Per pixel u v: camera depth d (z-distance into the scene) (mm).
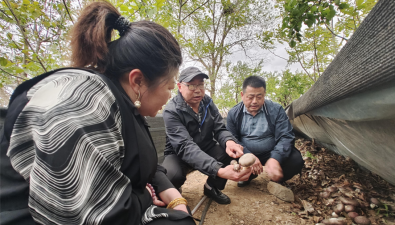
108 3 798
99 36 742
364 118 1150
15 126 543
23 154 543
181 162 2039
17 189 568
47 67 1865
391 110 903
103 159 571
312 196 1981
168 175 1812
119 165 669
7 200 569
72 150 527
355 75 958
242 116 2416
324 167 2564
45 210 523
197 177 2869
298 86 5316
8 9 1692
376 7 744
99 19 755
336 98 1273
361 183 2041
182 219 805
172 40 847
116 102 704
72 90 594
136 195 757
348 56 1027
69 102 568
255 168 1777
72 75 649
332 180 2203
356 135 1489
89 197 540
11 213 556
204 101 2154
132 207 680
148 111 894
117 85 791
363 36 863
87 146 549
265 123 2283
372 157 1592
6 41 1916
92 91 629
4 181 582
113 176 599
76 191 525
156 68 788
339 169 2436
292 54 4160
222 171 1598
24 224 561
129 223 649
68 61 865
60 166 513
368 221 1467
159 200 1179
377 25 752
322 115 1848
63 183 514
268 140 2299
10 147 546
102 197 564
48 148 518
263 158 2385
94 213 544
